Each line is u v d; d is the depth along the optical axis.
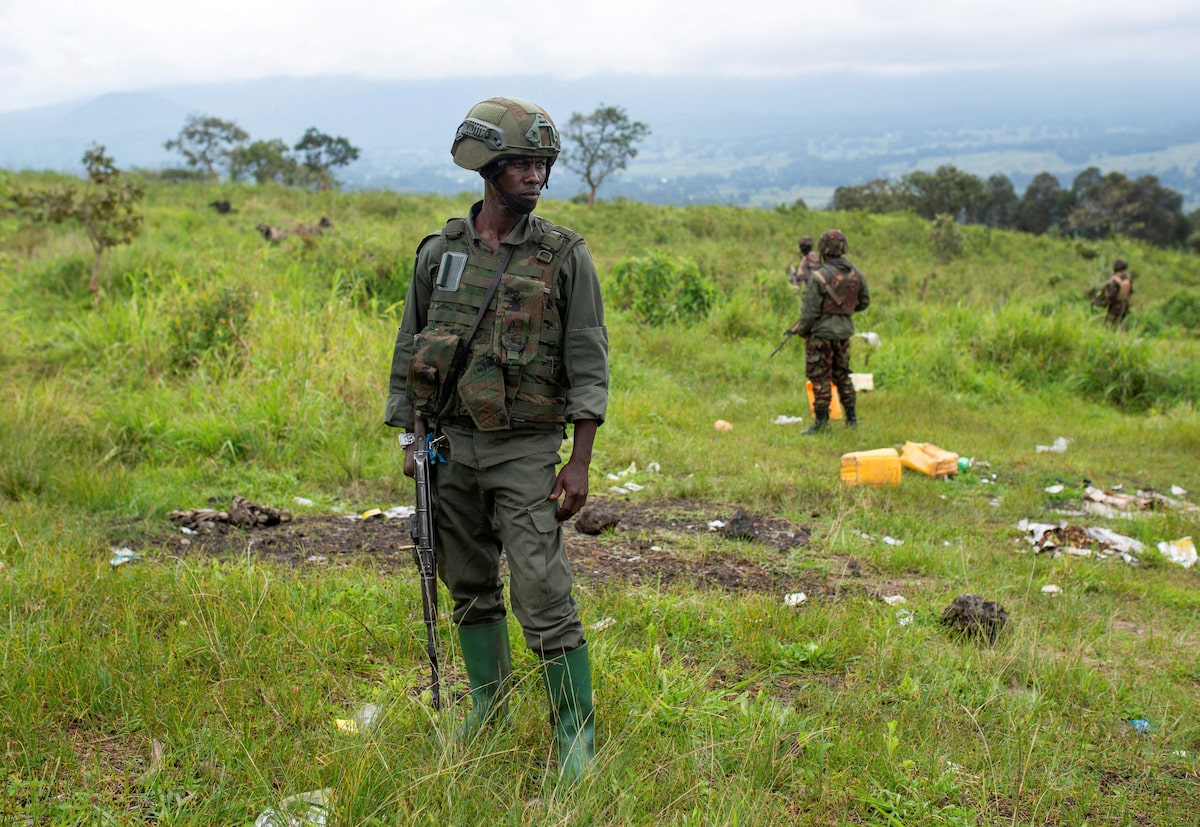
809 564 5.22
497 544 3.00
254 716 3.08
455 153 2.69
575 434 2.75
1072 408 11.42
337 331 9.06
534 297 2.64
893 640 4.04
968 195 62.25
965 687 3.71
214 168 57.12
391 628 3.88
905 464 7.86
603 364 2.75
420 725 2.99
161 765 2.73
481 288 2.68
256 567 4.47
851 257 31.41
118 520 5.48
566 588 2.79
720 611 4.32
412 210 28.08
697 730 3.18
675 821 2.56
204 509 5.76
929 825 2.77
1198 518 6.82
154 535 5.25
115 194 12.73
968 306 16.33
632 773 2.79
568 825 2.49
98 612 3.80
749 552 5.41
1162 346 14.29
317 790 2.65
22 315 10.58
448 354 2.67
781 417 9.71
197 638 3.53
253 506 5.66
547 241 2.69
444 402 2.72
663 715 3.23
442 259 2.75
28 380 8.54
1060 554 5.77
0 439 6.36
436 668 2.94
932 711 3.43
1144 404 11.98
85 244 13.71
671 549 5.43
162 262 13.14
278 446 7.12
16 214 16.34
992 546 5.88
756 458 7.84
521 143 2.60
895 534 6.01
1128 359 12.12
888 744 3.10
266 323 9.22
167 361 8.91
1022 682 3.83
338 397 7.75
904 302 19.52
